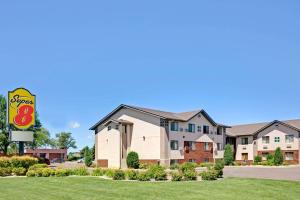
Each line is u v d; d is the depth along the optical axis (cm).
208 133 6334
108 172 2780
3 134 5969
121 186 2209
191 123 5956
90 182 2391
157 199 1792
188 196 1892
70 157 10831
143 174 2580
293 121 6981
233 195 1964
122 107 5672
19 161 3112
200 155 6062
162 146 5272
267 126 6900
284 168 4675
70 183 2336
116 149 5459
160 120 5325
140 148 5456
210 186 2238
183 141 5719
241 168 4666
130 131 5584
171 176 2703
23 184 2275
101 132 5719
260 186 2308
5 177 2817
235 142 7300
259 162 6350
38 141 6494
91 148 6569
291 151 6544
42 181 2433
